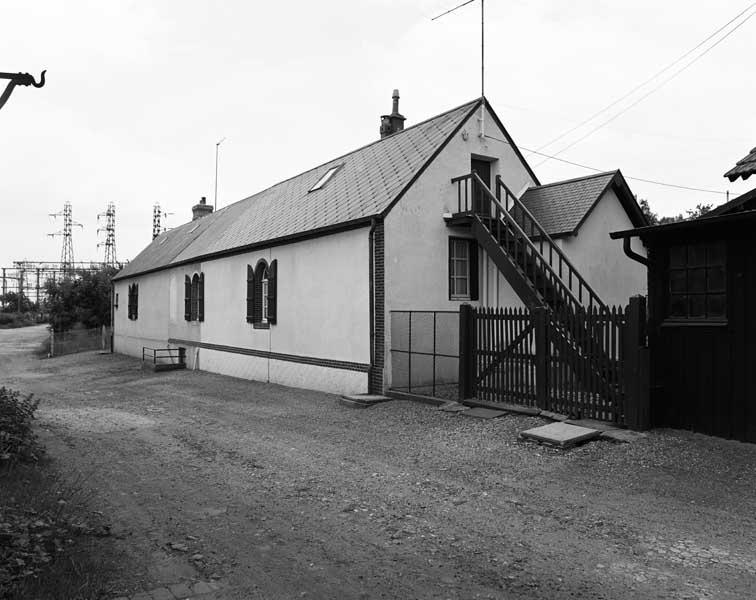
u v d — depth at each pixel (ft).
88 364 97.19
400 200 44.21
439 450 28.45
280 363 56.34
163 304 90.02
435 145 47.32
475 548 16.93
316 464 26.81
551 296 39.55
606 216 47.80
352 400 41.45
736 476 22.22
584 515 19.43
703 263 27.68
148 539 17.53
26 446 25.45
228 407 44.65
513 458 26.25
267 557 16.29
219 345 69.87
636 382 27.94
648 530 18.01
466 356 37.01
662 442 26.25
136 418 40.81
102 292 137.28
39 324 270.67
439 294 46.11
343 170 60.75
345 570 15.44
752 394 25.59
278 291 56.95
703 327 27.30
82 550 15.97
